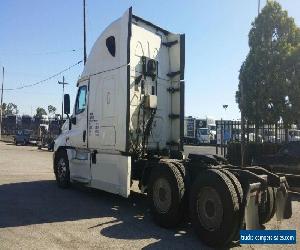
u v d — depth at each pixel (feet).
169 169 25.57
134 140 31.86
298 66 59.72
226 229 21.42
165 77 35.42
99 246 21.08
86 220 26.63
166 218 25.21
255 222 22.48
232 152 62.34
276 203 25.22
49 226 24.82
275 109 60.54
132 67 32.22
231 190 21.68
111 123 32.12
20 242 21.36
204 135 153.17
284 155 43.27
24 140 153.17
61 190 38.09
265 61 61.31
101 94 33.78
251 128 63.36
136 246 21.36
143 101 32.68
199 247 21.85
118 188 30.53
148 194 27.02
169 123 35.53
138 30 33.19
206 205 22.68
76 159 36.55
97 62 34.83
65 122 39.60
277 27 62.28
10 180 44.52
